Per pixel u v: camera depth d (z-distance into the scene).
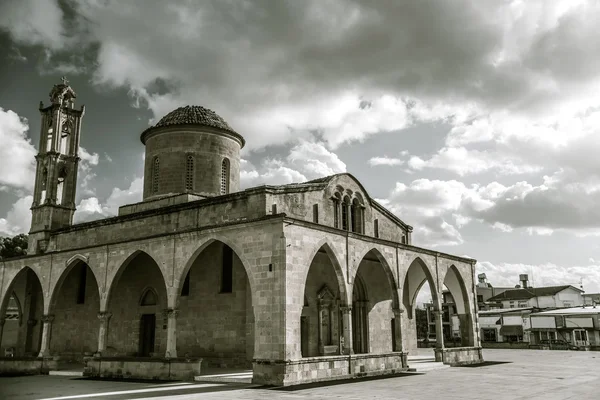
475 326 41.59
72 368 36.00
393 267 33.84
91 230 39.00
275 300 25.17
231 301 32.75
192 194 36.88
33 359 34.00
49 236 42.03
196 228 29.19
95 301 40.94
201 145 39.84
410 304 44.69
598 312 74.19
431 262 37.78
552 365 38.81
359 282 38.94
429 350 61.12
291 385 24.38
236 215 30.69
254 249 26.55
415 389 23.17
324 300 35.91
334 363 27.56
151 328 37.50
